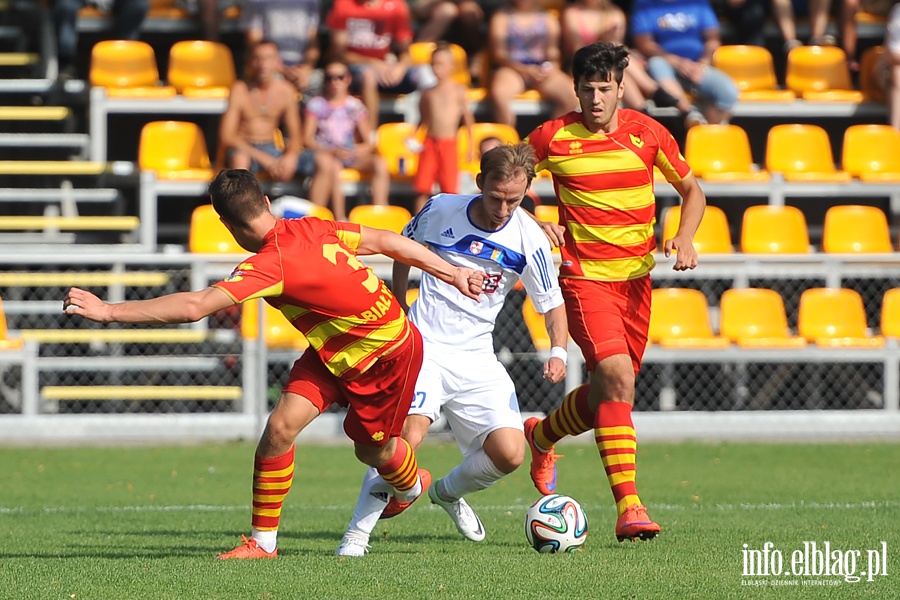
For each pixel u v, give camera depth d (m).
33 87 55.50
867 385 47.47
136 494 32.34
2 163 52.19
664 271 45.97
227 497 31.81
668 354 44.69
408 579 18.30
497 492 33.22
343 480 35.25
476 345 22.64
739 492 32.34
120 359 43.19
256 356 43.50
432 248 22.44
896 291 48.03
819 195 52.47
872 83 58.16
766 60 58.66
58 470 37.00
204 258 42.97
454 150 49.97
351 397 19.64
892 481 34.72
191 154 52.69
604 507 29.77
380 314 19.27
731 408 46.94
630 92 53.53
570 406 23.83
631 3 59.50
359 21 53.62
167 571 19.06
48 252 42.31
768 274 45.78
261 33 53.62
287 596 16.89
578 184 22.62
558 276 23.16
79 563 20.09
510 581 18.14
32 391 43.09
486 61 57.62
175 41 62.16
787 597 17.02
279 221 19.11
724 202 57.31
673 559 20.45
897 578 18.66
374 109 53.22
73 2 55.56
